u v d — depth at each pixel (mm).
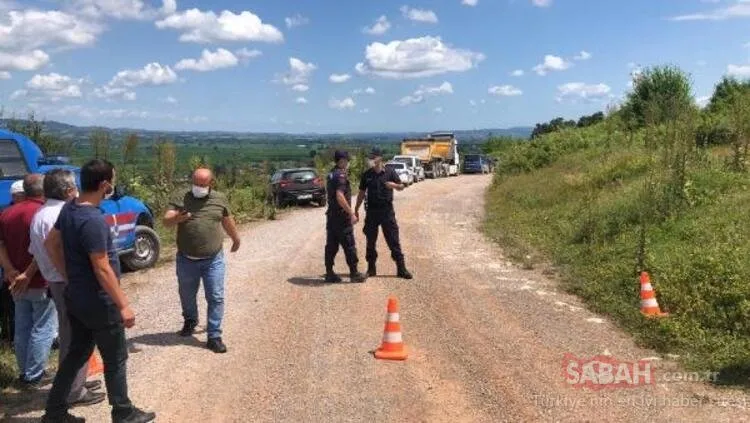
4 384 5992
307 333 7551
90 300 4754
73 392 5473
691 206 11797
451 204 23828
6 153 8398
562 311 8586
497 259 12359
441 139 48250
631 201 12867
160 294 9672
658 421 5207
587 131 31969
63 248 4812
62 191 5488
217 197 7031
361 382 6047
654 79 29172
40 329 5941
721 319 7422
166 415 5332
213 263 6973
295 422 5203
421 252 13156
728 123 17375
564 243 12852
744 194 11820
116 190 11141
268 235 15984
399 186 10453
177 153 20469
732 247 9156
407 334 7523
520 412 5395
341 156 10125
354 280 10234
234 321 8078
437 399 5664
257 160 33781
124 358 4945
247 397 5699
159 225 16438
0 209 8055
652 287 8703
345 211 10055
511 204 20875
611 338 7438
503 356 6773
